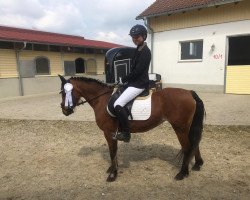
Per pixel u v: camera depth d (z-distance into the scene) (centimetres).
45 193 416
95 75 2139
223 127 704
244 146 585
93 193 410
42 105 1225
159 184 430
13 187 440
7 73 1541
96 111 448
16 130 797
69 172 489
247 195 389
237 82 1302
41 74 1738
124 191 412
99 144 641
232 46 1495
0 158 573
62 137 709
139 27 396
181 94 426
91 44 2062
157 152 573
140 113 422
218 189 408
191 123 428
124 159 539
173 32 1487
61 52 1839
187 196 391
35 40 1605
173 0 1548
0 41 1486
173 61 1510
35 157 571
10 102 1359
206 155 542
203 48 1384
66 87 443
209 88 1390
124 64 1120
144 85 417
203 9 1348
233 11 1258
